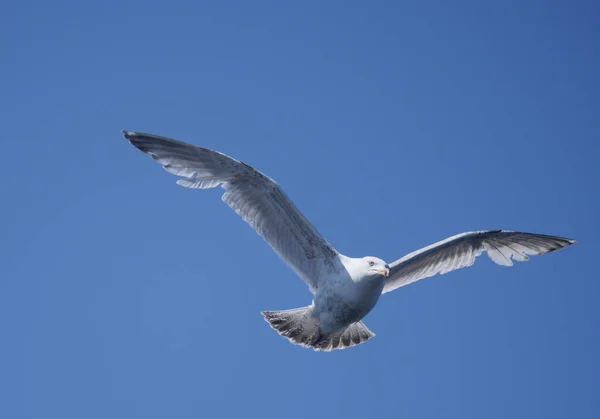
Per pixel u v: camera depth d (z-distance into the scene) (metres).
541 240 17.47
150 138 14.45
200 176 14.90
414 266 17.44
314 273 15.60
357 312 15.34
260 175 14.82
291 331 16.34
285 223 15.43
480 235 17.16
